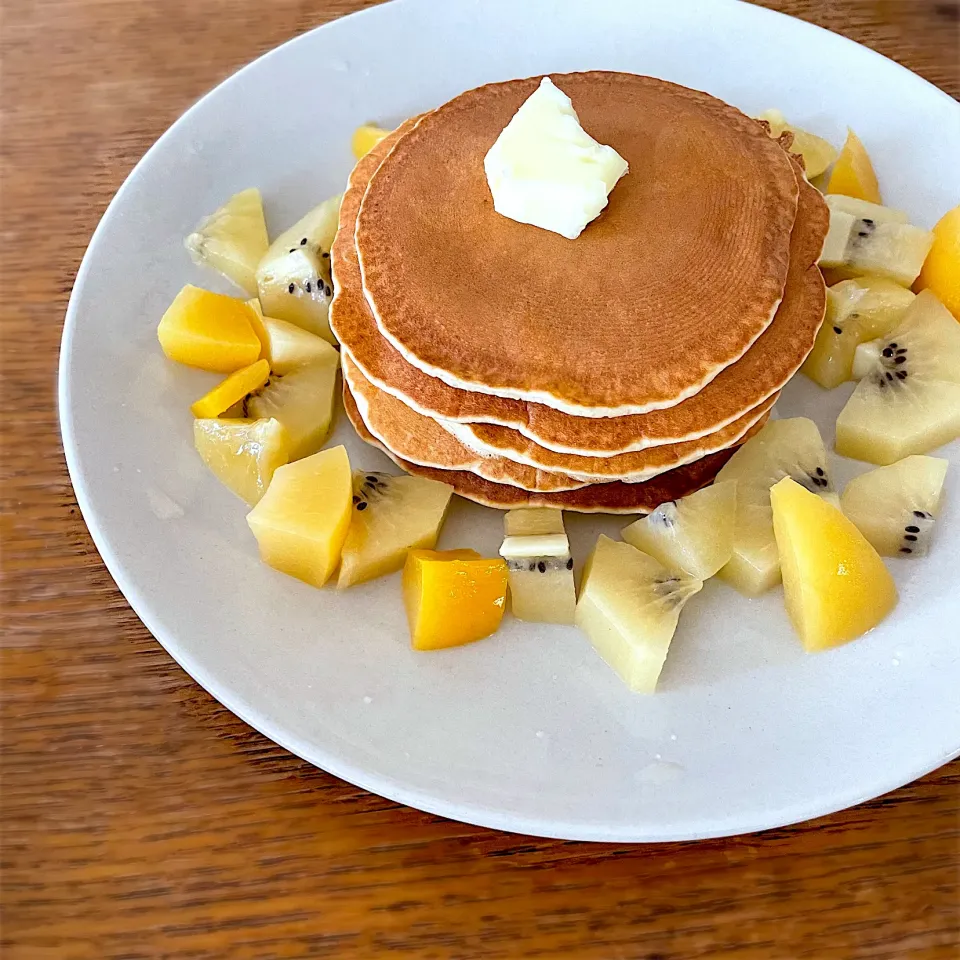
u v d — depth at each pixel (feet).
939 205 1.07
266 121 1.11
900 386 0.95
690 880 0.76
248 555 0.87
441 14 1.18
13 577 0.90
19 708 0.83
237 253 1.03
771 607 0.85
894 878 0.75
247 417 0.95
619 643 0.81
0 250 1.10
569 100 0.90
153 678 0.85
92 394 0.92
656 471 0.85
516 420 0.82
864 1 1.30
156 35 1.29
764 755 0.77
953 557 0.86
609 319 0.83
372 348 0.87
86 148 1.18
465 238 0.87
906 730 0.76
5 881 0.75
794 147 1.08
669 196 0.88
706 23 1.17
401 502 0.88
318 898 0.75
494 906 0.74
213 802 0.79
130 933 0.73
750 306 0.84
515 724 0.79
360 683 0.80
